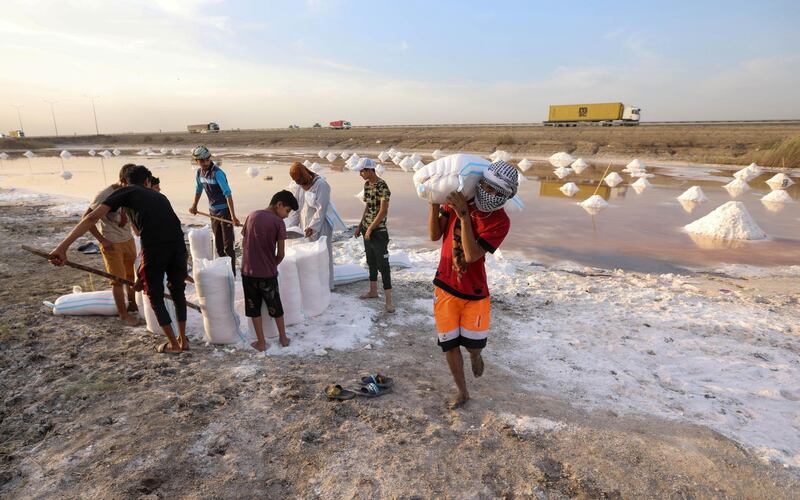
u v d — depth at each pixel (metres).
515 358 4.37
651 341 4.77
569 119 65.88
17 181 22.47
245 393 3.58
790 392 3.78
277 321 4.38
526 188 20.12
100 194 4.73
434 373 4.06
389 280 5.45
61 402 3.42
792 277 7.77
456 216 3.23
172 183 21.73
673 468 2.82
